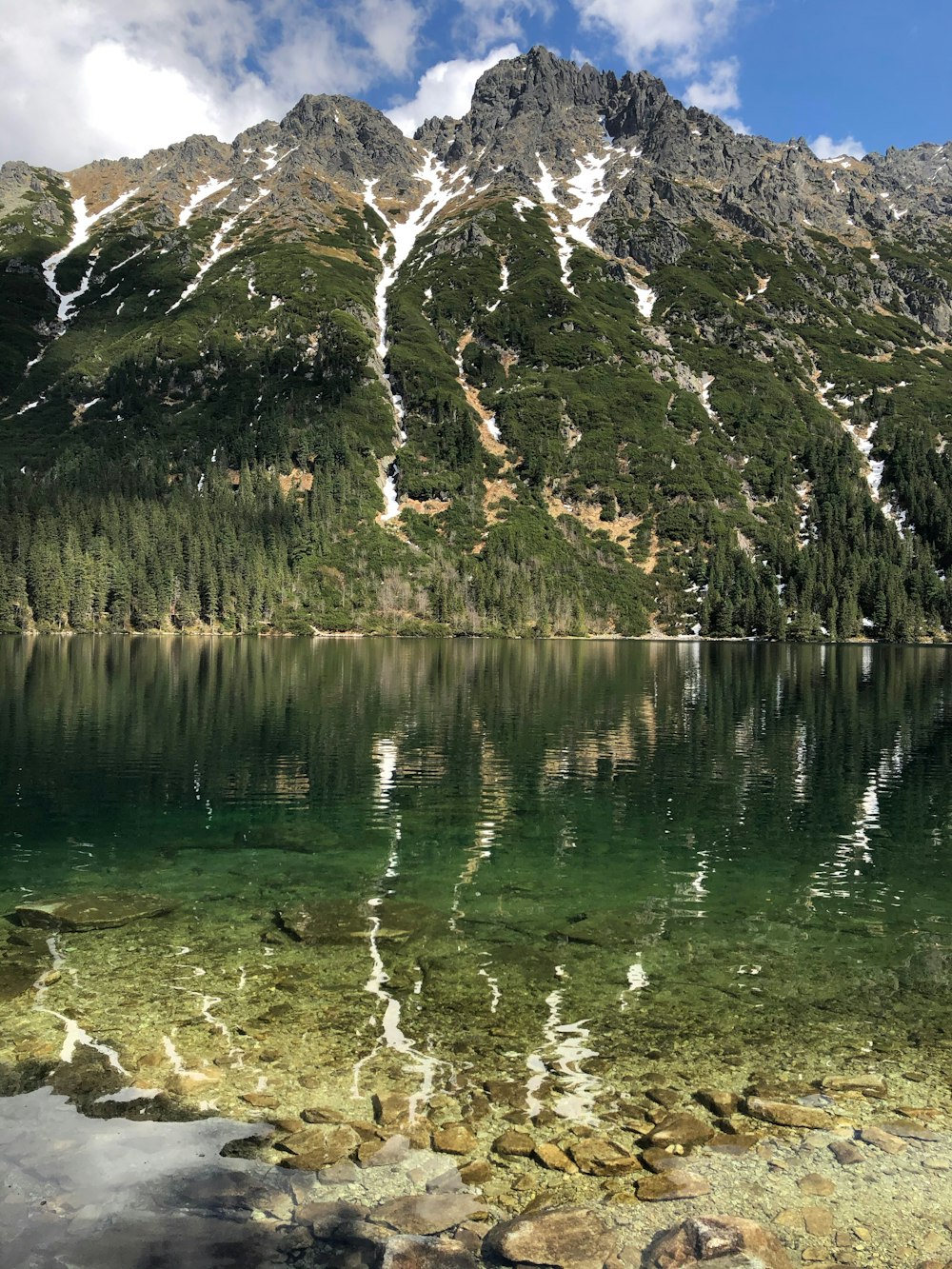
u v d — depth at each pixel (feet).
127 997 44.68
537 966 49.88
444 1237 26.03
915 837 82.12
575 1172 29.76
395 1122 32.86
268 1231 26.11
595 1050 39.60
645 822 87.61
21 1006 43.42
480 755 125.08
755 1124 33.30
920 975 49.49
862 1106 34.91
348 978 47.62
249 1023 41.78
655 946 53.47
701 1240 25.45
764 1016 43.70
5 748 124.88
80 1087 35.24
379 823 85.30
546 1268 24.71
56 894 62.34
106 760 117.19
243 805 92.27
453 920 57.93
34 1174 28.91
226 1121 32.71
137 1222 26.35
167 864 70.44
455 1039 40.47
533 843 78.69
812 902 62.64
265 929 55.52
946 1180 29.73
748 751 130.72
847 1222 27.25
